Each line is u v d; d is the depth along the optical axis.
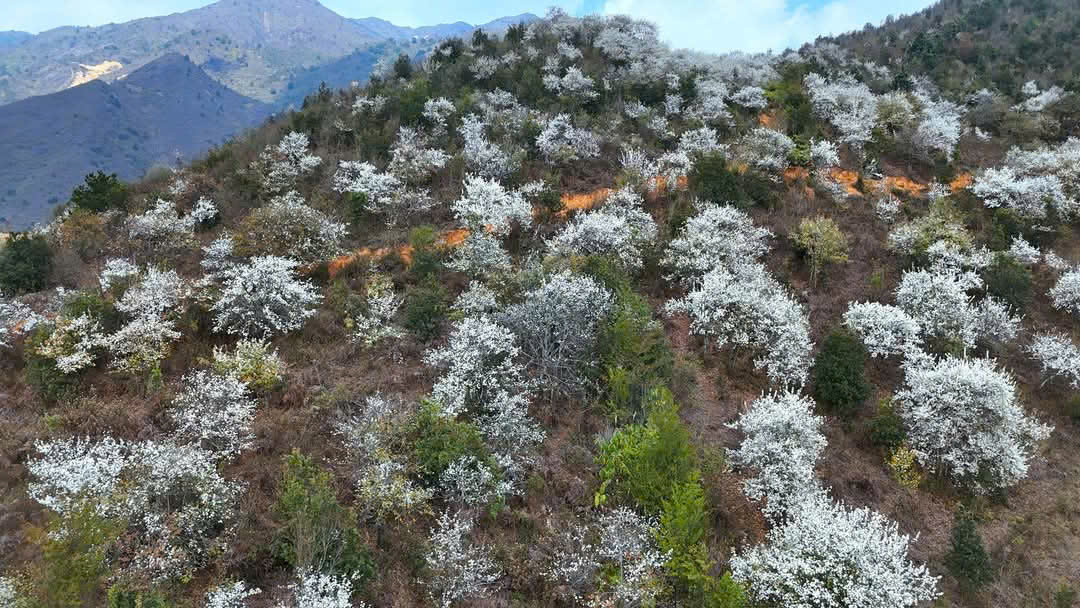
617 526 10.20
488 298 15.97
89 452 10.09
